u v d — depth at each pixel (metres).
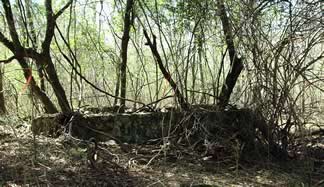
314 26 5.64
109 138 6.41
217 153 6.00
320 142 6.81
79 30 8.27
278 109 6.03
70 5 7.68
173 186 4.96
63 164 5.28
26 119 7.65
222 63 6.92
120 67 8.09
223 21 6.29
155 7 7.29
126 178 5.09
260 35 5.81
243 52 6.06
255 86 5.96
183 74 6.99
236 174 5.50
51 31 6.98
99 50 8.40
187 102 6.57
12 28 6.90
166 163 5.74
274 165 5.85
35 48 7.16
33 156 5.41
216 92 7.06
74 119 6.39
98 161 5.46
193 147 6.04
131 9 7.50
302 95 5.96
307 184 5.22
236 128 6.27
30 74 6.96
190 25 7.03
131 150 6.07
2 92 7.91
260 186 5.12
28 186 4.63
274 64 5.80
